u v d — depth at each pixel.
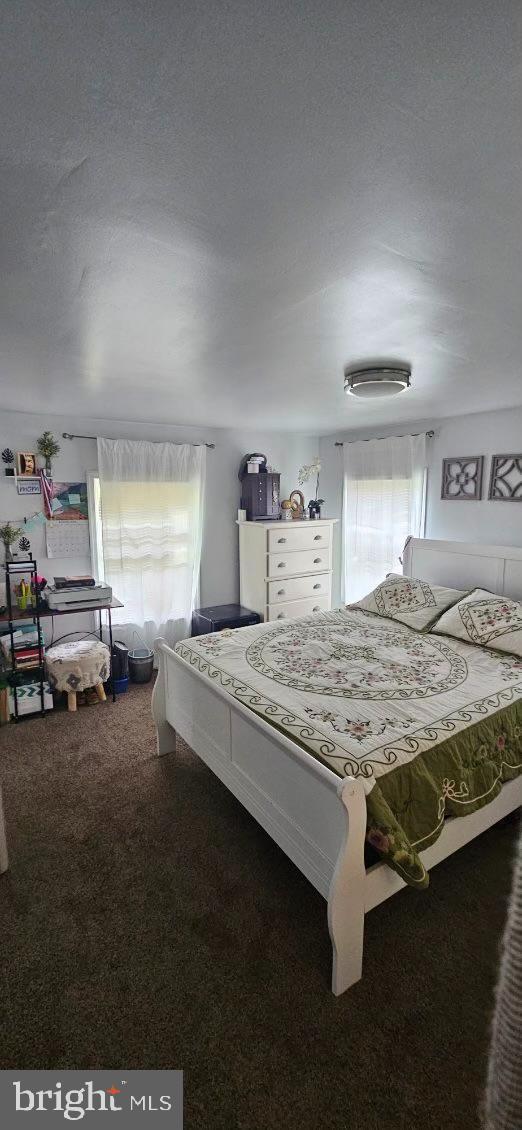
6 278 1.23
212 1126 1.17
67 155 0.78
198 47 0.58
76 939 1.66
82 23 0.55
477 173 0.82
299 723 1.86
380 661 2.56
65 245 1.07
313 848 1.60
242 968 1.56
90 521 3.88
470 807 1.77
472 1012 1.42
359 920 1.48
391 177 0.84
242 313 1.48
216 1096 1.22
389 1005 1.44
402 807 1.61
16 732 3.15
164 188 0.86
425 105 0.68
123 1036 1.36
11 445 3.51
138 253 1.11
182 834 2.19
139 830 2.21
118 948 1.63
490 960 1.58
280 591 4.36
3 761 2.80
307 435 4.95
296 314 1.49
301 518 4.69
